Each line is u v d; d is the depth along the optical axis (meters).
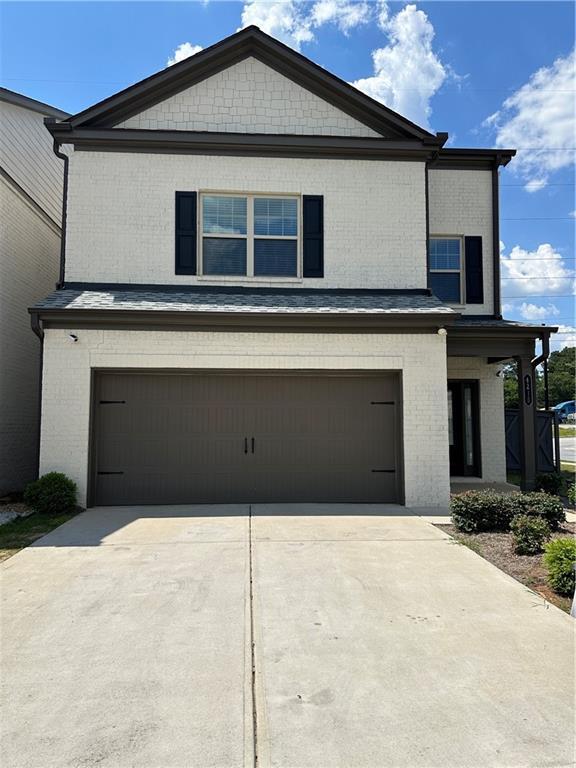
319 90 10.31
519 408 10.37
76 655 3.80
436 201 12.09
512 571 5.61
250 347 9.09
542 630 4.23
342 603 4.73
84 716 3.09
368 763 2.72
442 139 10.14
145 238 9.78
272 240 10.09
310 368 9.16
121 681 3.46
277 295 9.88
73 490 8.44
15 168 10.91
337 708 3.18
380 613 4.53
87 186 9.77
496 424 12.29
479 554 6.19
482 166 12.21
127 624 4.29
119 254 9.73
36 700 3.26
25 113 11.30
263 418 9.23
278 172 10.07
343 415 9.34
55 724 3.02
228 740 2.88
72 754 2.77
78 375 8.79
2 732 2.95
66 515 8.09
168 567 5.66
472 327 10.11
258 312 8.84
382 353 9.27
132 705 3.20
